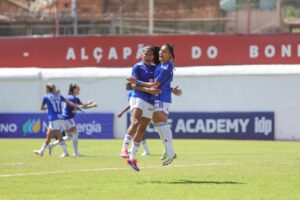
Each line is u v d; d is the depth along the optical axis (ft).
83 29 361.30
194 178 117.80
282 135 288.92
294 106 288.10
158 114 120.26
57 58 334.65
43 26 365.20
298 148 220.64
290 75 288.30
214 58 319.27
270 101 290.97
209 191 100.12
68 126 187.11
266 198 92.32
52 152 205.98
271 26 339.36
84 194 97.66
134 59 326.85
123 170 133.90
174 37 322.96
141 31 362.12
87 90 310.04
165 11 365.81
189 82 299.38
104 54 330.13
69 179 117.50
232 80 295.07
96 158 173.58
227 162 154.81
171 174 125.08
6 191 101.65
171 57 119.75
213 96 297.12
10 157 179.42
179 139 293.02
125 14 368.48
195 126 295.07
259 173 126.21
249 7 338.95
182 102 300.20
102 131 304.71
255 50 314.96
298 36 310.04
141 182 112.37
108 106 307.58
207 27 357.00
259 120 287.69
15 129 312.71
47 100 186.80
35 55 336.90
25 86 316.60
